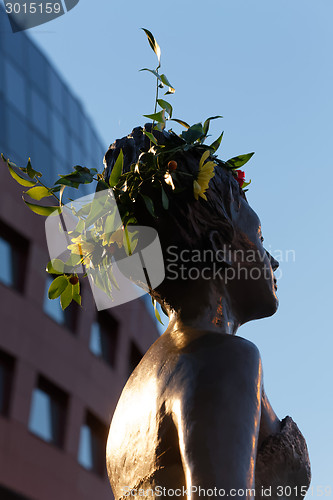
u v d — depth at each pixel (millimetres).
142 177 2713
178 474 2322
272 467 2479
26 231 35125
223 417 2242
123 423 2561
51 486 32312
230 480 2139
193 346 2461
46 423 33531
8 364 33094
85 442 34750
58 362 34688
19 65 44031
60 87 46500
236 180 2832
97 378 36094
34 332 34219
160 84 2883
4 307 33469
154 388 2453
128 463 2473
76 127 46062
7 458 31219
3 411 32125
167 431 2350
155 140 2746
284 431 2539
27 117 42469
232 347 2410
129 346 38188
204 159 2668
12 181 35469
